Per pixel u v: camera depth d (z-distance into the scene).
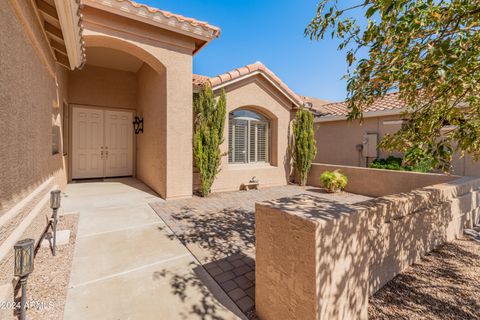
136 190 8.25
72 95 9.52
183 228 4.79
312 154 10.60
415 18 2.12
